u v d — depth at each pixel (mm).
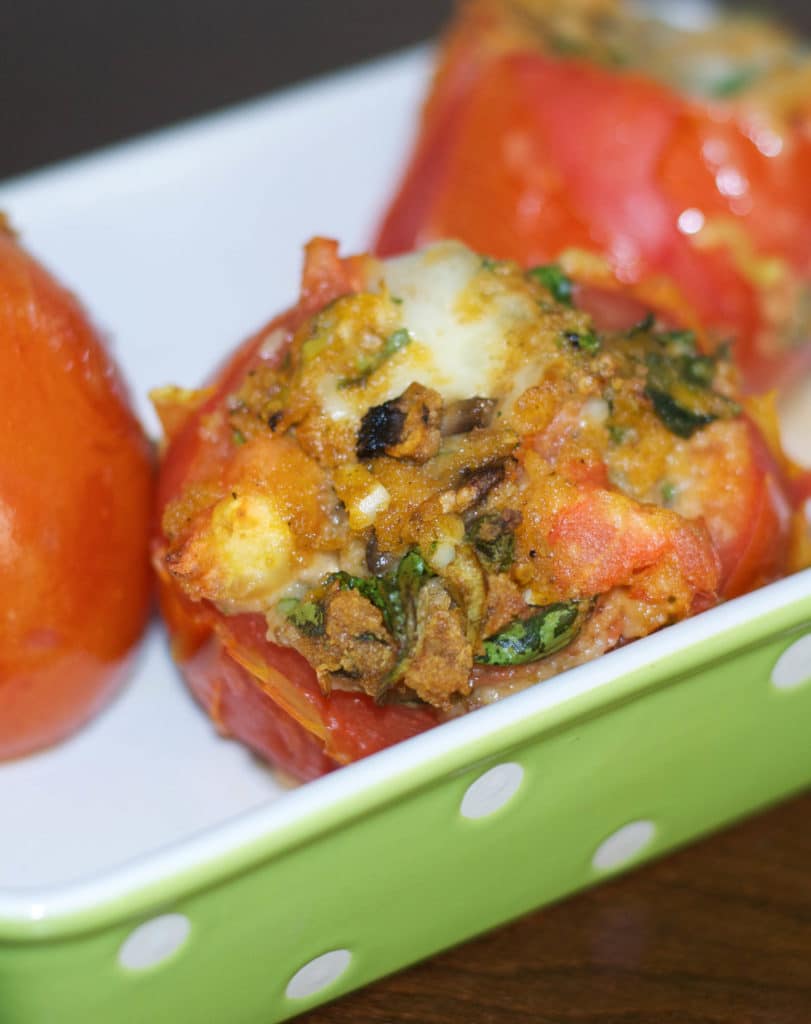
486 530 258
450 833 254
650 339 279
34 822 288
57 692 288
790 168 336
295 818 239
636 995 272
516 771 253
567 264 292
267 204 352
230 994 254
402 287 272
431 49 368
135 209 343
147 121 428
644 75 341
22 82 444
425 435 259
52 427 278
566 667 263
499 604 259
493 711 245
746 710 266
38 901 234
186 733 298
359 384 266
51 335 281
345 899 252
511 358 266
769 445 285
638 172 334
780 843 290
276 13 473
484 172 341
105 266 343
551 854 268
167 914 240
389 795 242
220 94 439
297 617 262
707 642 251
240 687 277
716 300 336
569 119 336
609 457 268
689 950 277
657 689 253
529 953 277
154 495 292
